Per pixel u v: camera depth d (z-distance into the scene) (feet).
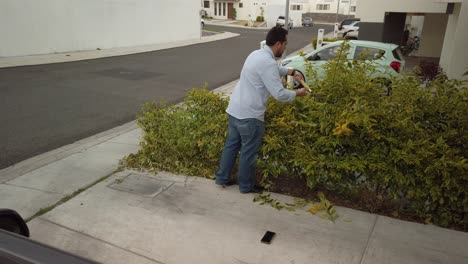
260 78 12.34
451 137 12.28
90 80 39.63
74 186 14.84
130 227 11.96
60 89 34.55
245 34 116.57
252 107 12.62
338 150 13.28
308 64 16.74
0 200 13.69
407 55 64.85
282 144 13.52
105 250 10.86
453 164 11.11
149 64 53.06
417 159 11.53
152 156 16.53
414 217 12.37
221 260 10.37
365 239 11.21
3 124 23.58
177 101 30.99
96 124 24.06
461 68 30.30
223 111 16.99
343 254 10.56
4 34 51.67
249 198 13.67
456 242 11.03
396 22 53.57
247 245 11.00
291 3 193.98
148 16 79.77
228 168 14.12
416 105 13.15
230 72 47.01
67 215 12.66
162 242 11.19
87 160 17.62
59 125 23.66
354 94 13.84
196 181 15.05
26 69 44.98
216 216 12.51
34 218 12.46
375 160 12.37
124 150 18.98
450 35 39.68
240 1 190.60
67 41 61.57
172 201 13.52
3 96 31.14
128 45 75.56
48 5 57.00
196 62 56.08
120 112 27.09
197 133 15.55
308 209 12.87
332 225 11.94
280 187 14.34
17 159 18.02
